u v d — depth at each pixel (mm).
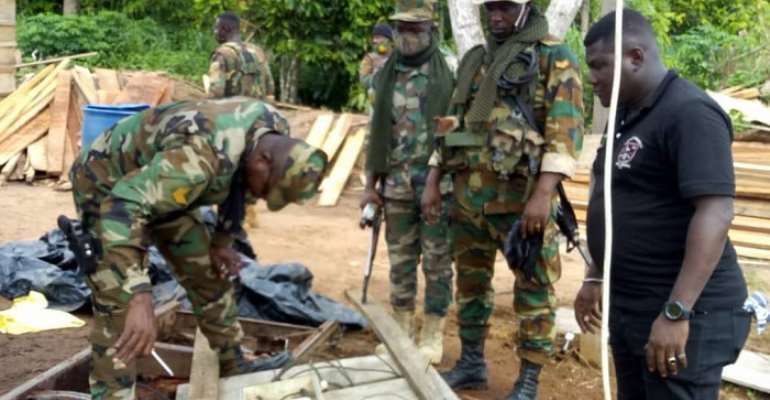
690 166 2711
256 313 5453
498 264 7574
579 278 7234
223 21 7715
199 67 16547
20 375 4461
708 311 2848
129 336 3021
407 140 4773
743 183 8539
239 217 3336
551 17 6363
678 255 2895
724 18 17594
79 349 4875
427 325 4969
